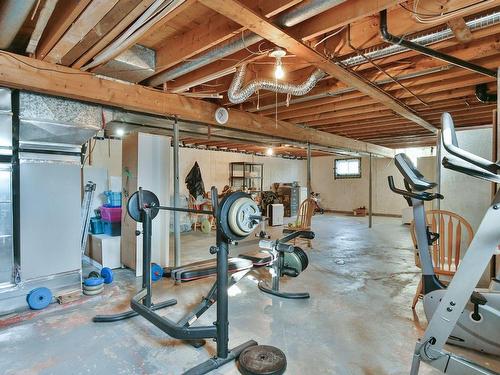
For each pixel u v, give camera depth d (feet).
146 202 9.07
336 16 6.86
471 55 8.66
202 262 11.79
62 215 10.49
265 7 6.39
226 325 6.73
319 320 8.79
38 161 9.96
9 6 5.95
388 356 6.98
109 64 9.06
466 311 6.87
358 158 36.32
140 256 13.00
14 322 8.68
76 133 10.43
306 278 12.59
